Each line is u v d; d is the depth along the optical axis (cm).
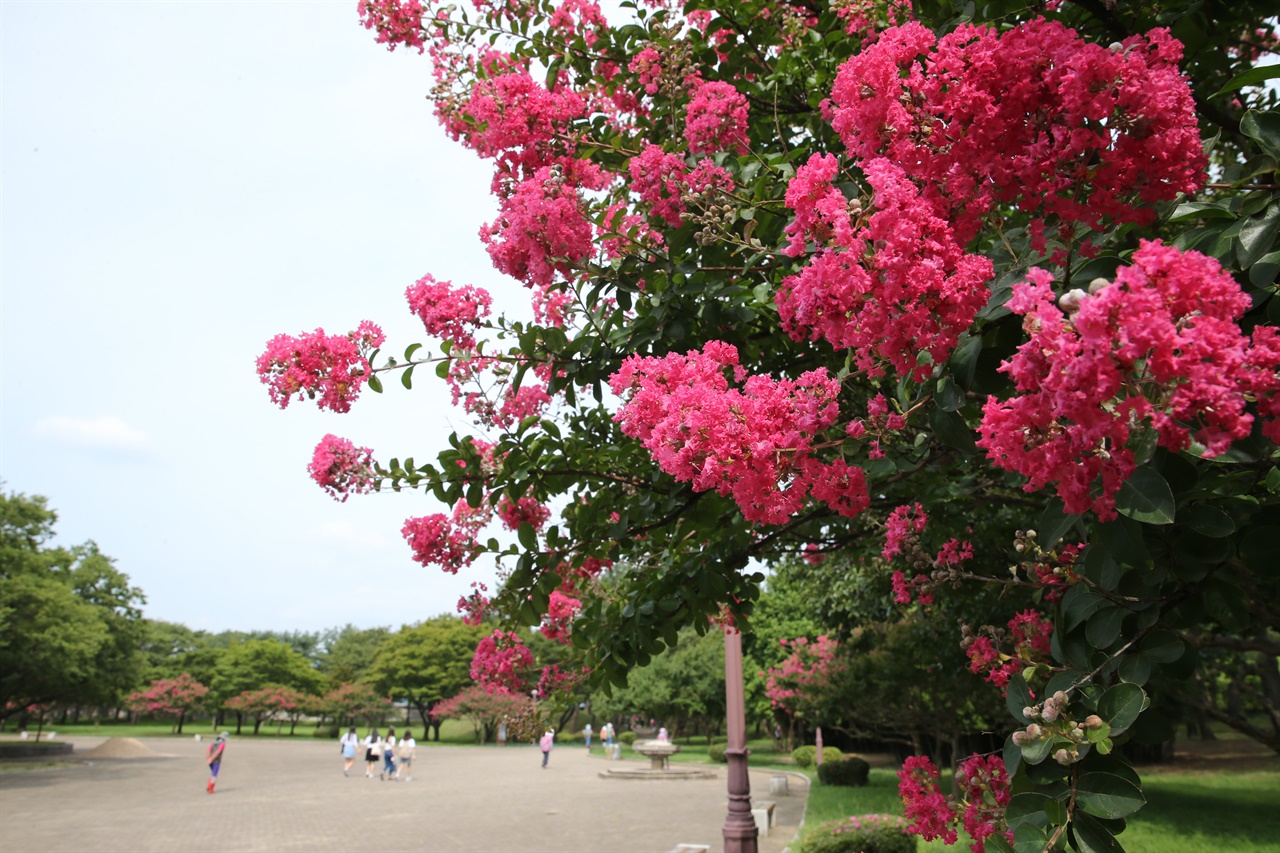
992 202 219
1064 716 208
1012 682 261
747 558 425
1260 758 2422
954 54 207
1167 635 235
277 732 7244
